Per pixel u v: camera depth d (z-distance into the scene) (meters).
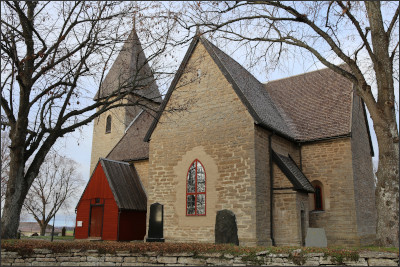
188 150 19.41
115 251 11.34
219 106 18.81
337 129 20.47
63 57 12.49
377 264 9.16
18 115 12.02
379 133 11.92
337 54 12.87
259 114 18.83
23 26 12.16
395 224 11.11
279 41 13.88
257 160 17.30
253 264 10.23
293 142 21.27
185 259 10.72
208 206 17.97
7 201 11.77
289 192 17.48
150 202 20.12
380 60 12.28
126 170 24.50
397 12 12.27
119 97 13.73
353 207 19.14
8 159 39.19
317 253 9.85
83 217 23.33
